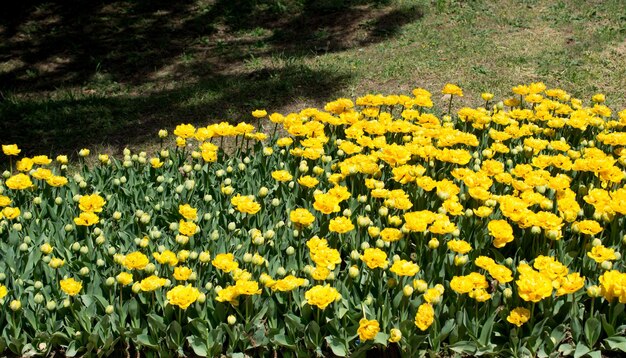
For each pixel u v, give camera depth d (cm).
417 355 378
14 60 1051
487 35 994
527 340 375
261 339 388
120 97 892
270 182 544
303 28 1127
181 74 977
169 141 745
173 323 379
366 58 956
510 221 466
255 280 412
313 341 382
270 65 959
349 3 1187
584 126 569
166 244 458
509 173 534
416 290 390
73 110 829
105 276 418
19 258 433
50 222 478
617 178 469
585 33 962
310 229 463
